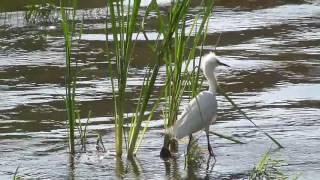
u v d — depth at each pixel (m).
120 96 12.16
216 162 12.19
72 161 12.28
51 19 26.02
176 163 12.17
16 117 14.91
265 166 11.68
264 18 25.89
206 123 12.61
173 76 12.38
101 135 13.69
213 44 21.69
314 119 14.68
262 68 18.98
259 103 15.92
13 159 12.38
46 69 19.05
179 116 13.58
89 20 25.52
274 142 13.14
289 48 21.27
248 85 17.44
